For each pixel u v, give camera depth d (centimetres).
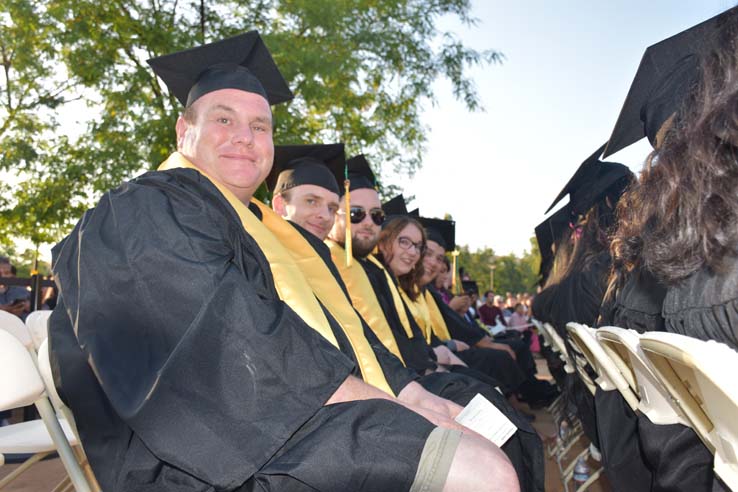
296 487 169
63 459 224
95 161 1055
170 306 181
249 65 309
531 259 7962
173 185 204
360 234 434
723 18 161
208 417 168
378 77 1340
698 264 153
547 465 511
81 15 1051
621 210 225
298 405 174
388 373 277
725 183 146
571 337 308
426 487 170
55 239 1281
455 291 920
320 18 1107
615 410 273
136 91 1067
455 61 1370
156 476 176
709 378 120
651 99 323
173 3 1089
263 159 261
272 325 181
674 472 192
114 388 173
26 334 342
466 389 308
